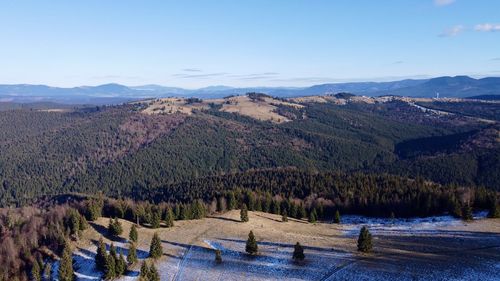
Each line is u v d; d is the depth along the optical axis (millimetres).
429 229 103375
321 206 134000
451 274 72250
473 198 126250
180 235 101625
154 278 75562
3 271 90812
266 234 100875
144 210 117750
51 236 103938
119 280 79562
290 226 111500
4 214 172500
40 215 142500
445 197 127188
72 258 91312
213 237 99312
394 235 99375
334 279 73438
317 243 93750
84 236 101188
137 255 90188
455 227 103312
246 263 83625
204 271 81125
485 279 69562
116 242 97812
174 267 83875
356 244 92375
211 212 128375
